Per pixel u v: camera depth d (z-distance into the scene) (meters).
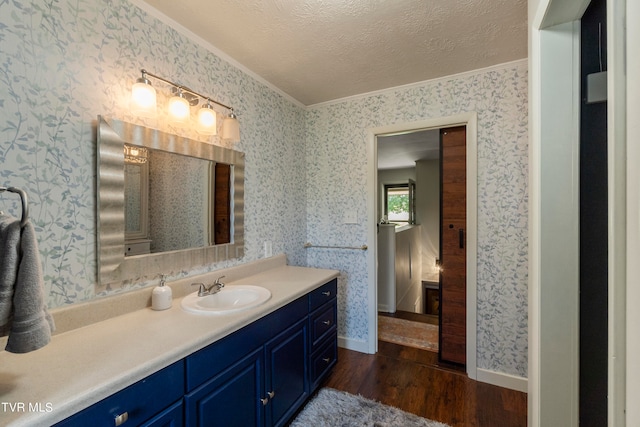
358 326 2.65
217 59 1.85
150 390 0.94
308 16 1.53
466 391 2.04
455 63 2.02
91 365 0.90
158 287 1.42
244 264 2.07
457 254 2.33
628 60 0.51
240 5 1.45
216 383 1.18
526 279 2.00
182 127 1.63
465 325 2.32
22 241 0.75
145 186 1.45
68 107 1.17
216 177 1.86
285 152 2.53
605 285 0.94
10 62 1.02
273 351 1.53
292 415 1.73
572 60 1.05
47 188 1.11
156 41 1.49
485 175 2.10
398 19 1.55
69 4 1.17
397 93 2.41
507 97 2.04
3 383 0.81
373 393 2.02
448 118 2.21
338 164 2.68
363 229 2.60
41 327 0.77
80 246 1.21
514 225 2.03
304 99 2.65
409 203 5.67
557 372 1.07
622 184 0.53
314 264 2.80
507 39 1.74
